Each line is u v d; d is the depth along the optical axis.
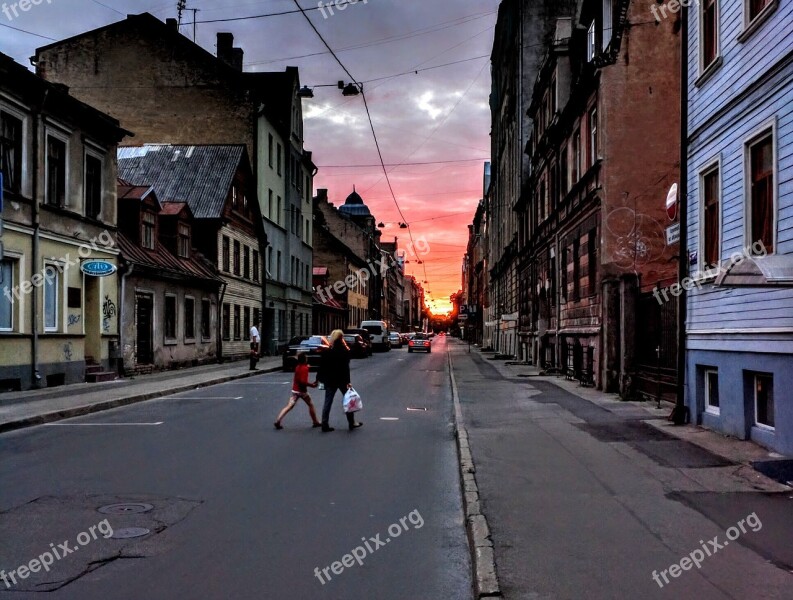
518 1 39.72
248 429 12.82
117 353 23.64
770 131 9.74
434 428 13.15
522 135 38.84
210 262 33.41
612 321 18.20
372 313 91.81
